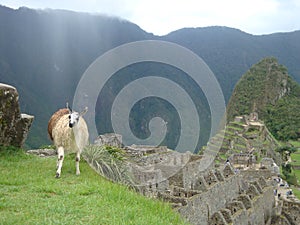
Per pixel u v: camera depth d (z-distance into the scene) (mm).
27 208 7250
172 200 14305
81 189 8953
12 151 12484
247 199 23359
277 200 34406
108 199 8594
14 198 7844
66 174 10727
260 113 103438
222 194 20969
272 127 100750
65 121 10672
